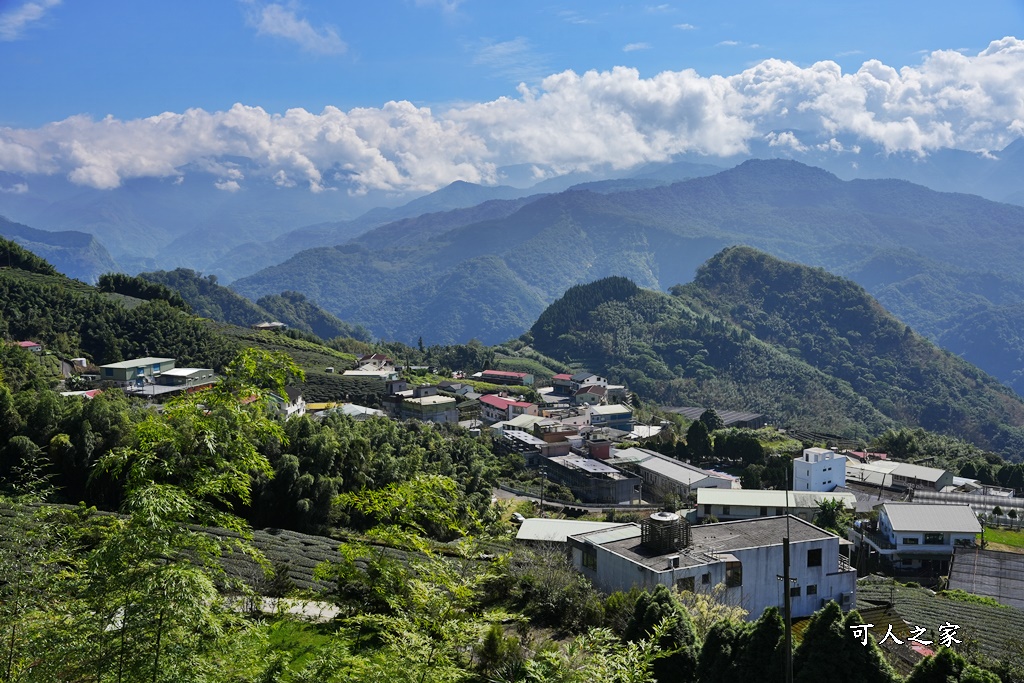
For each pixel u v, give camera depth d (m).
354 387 128.38
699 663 21.80
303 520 51.41
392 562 27.36
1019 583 55.84
